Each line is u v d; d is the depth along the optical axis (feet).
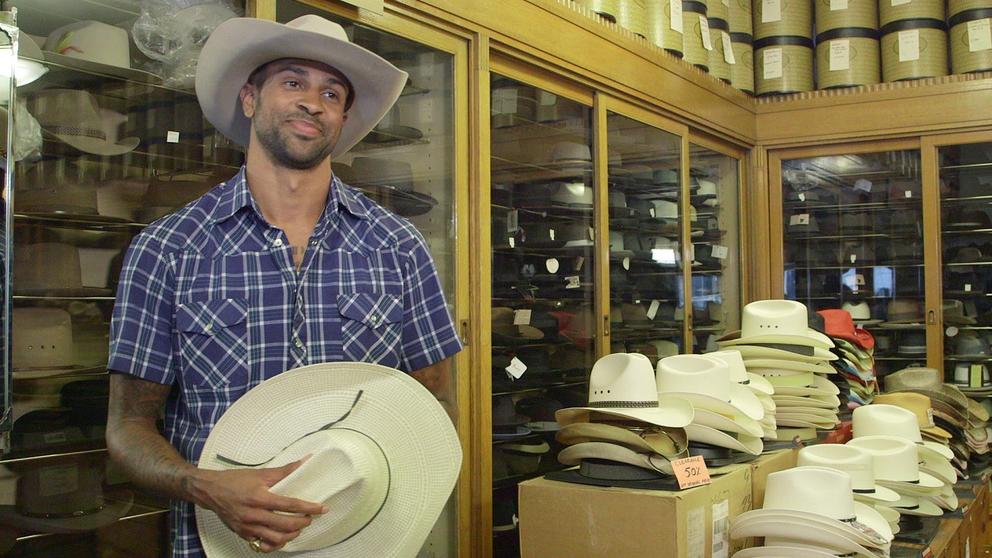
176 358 4.72
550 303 11.28
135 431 4.49
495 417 10.07
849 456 8.57
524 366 10.70
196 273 4.75
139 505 6.73
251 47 4.85
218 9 7.11
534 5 10.57
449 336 5.37
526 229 10.77
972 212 16.65
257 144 4.91
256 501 4.16
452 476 4.99
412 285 5.26
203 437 4.66
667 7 14.21
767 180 17.81
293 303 4.86
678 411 7.89
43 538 6.23
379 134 8.92
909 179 17.11
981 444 13.85
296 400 4.71
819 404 10.48
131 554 6.68
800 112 17.34
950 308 16.90
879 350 17.47
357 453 4.47
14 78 5.52
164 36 6.94
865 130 16.89
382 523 4.73
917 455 9.62
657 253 14.02
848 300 17.74
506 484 10.18
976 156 16.63
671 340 14.38
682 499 6.88
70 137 6.41
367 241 5.14
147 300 4.66
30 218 6.18
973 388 16.72
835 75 17.30
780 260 17.65
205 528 4.66
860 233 17.63
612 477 7.48
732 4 17.28
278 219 4.94
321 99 4.95
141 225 6.81
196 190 7.16
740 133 16.78
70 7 6.58
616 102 12.64
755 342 10.89
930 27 16.87
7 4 6.24
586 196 12.10
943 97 16.39
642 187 13.62
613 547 7.10
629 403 7.77
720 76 16.30
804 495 7.27
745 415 8.56
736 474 7.93
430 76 9.44
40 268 6.24
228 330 4.71
